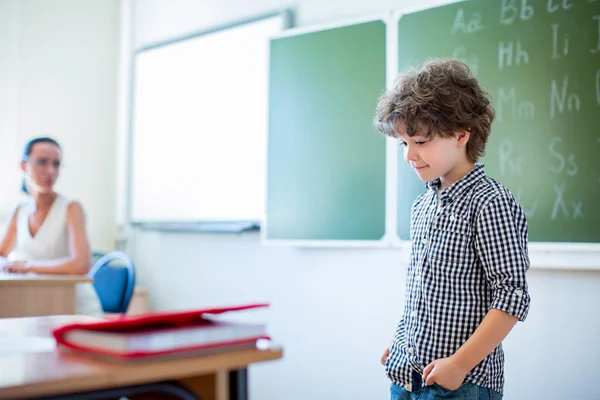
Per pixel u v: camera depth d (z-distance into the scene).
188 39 3.53
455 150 1.35
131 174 3.81
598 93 2.16
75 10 3.81
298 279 2.95
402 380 1.38
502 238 1.25
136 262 3.78
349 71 2.75
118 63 3.96
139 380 0.75
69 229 2.88
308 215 2.84
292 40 2.95
